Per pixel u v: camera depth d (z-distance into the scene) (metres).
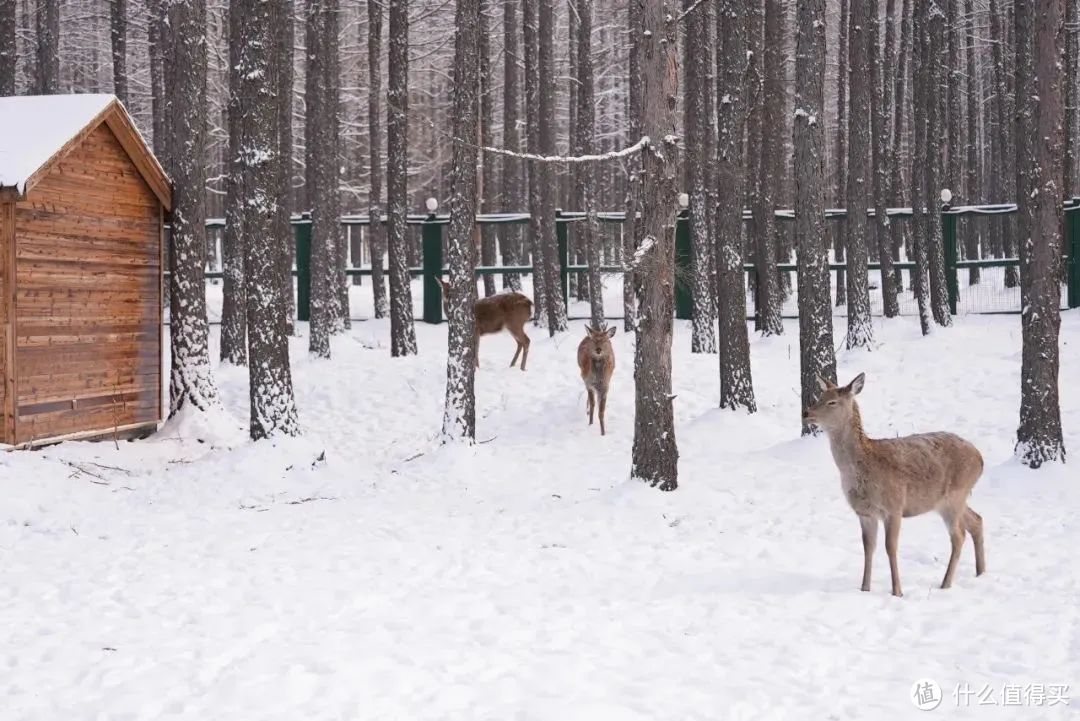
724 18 16.59
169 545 10.27
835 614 7.73
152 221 16.47
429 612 7.90
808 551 9.77
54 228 14.48
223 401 18.33
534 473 14.31
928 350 19.95
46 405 14.42
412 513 11.82
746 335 16.50
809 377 14.50
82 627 7.54
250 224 14.35
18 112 15.10
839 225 33.22
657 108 12.06
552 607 8.03
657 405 12.35
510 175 28.75
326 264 21.05
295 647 7.00
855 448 8.15
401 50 20.50
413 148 43.25
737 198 16.31
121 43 27.44
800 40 14.38
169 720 5.77
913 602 8.02
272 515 11.73
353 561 9.50
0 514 11.50
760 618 7.67
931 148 23.02
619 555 9.77
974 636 7.21
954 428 15.54
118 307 15.77
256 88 14.20
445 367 20.11
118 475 13.70
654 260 12.27
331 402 18.64
